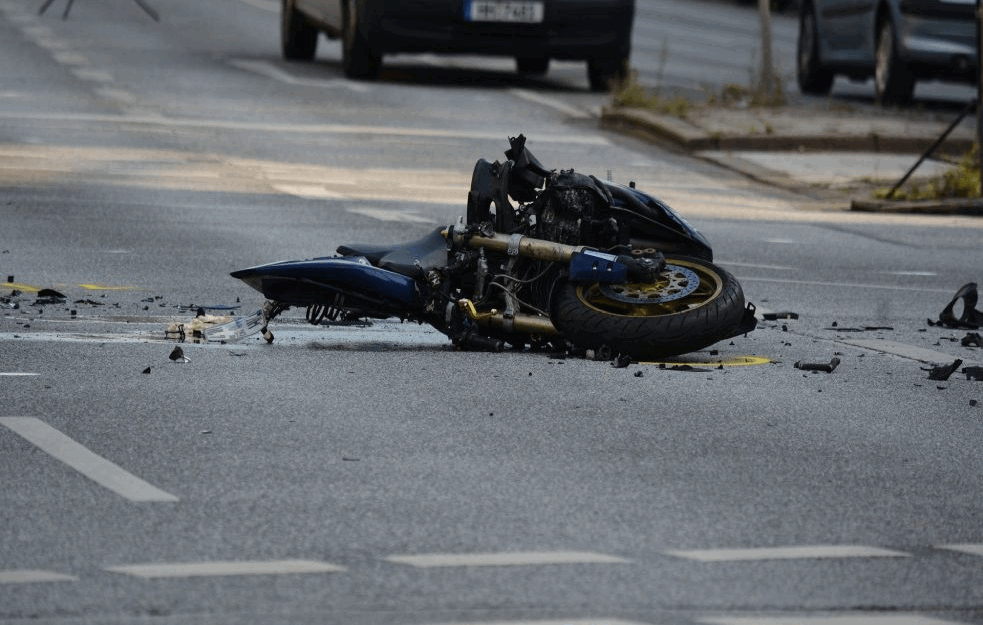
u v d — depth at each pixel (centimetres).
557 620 1566
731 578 1712
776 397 2644
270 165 6019
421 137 6862
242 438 2234
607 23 8300
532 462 2161
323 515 1892
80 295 3472
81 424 2288
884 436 2392
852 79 8762
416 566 1719
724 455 2238
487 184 3003
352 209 5066
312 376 2677
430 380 2677
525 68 9388
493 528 1861
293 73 8769
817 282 4106
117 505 1911
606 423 2402
